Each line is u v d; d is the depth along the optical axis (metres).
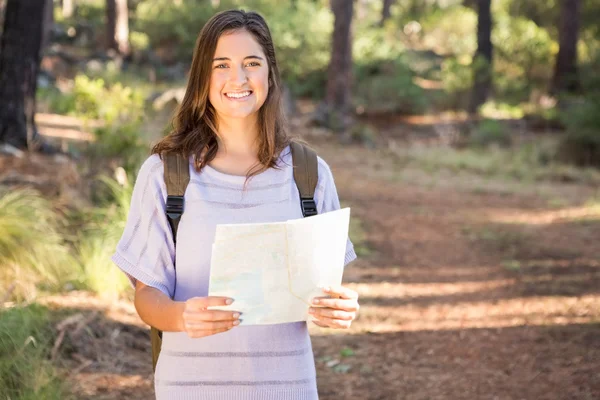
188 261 2.32
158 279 2.31
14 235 5.93
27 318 4.65
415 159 17.25
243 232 2.09
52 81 20.91
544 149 18.09
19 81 10.44
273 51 2.45
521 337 5.98
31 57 10.55
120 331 5.33
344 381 5.13
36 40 10.59
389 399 4.86
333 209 2.48
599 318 6.37
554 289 7.30
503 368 5.36
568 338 5.90
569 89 26.30
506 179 15.22
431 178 14.78
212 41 2.37
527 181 15.00
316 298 2.22
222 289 2.13
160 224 2.34
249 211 2.35
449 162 16.84
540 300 6.96
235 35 2.37
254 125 2.44
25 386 4.09
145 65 26.84
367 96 23.48
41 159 9.89
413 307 6.78
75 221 7.28
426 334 6.09
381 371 5.31
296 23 26.23
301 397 2.33
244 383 2.30
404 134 21.45
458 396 4.89
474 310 6.70
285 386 2.32
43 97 17.67
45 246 6.06
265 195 2.37
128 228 2.37
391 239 9.34
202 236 2.31
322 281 2.22
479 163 16.77
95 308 5.57
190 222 2.32
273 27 25.86
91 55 25.92
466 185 14.08
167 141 2.39
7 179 8.22
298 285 2.19
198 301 2.12
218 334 2.32
